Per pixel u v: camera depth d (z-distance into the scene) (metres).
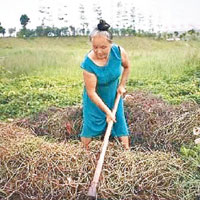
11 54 7.78
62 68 7.71
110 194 4.30
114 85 5.01
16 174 4.48
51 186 4.35
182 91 6.93
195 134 5.15
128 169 4.52
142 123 5.67
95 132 5.09
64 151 4.65
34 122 6.08
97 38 4.63
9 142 4.89
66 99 6.77
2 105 6.72
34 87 7.28
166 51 7.83
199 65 7.63
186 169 4.55
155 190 4.37
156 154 4.80
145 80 7.41
